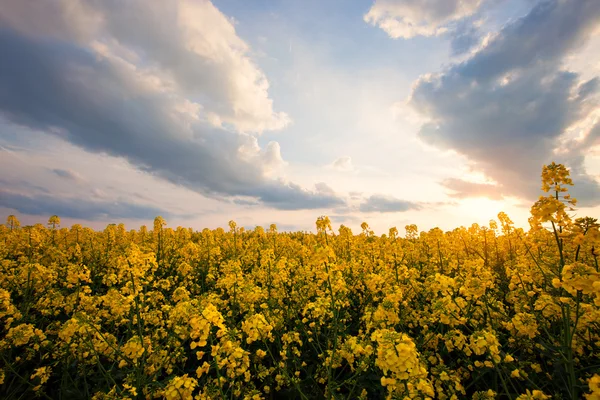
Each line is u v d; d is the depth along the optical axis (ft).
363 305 23.24
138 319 15.57
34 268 23.07
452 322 14.52
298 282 25.35
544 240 25.39
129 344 13.74
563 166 12.22
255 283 26.20
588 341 14.12
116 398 12.89
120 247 40.42
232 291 21.03
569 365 10.54
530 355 15.29
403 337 9.29
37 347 16.76
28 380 16.56
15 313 18.13
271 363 17.87
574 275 9.65
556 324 15.92
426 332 17.31
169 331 17.99
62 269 28.68
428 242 33.09
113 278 19.16
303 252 30.68
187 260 35.63
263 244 44.62
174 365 16.20
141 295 17.53
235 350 12.34
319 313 17.28
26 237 33.24
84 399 14.97
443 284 14.83
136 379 13.94
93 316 18.66
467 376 14.44
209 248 39.27
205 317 11.71
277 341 18.40
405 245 39.68
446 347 15.78
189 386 10.34
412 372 8.58
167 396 10.23
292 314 21.59
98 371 15.71
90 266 33.32
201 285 30.53
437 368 13.10
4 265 27.32
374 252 32.73
